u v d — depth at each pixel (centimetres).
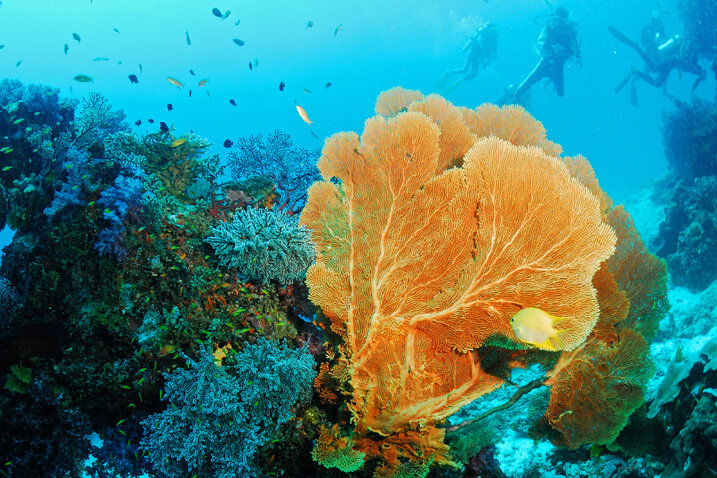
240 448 358
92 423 433
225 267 423
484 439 449
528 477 539
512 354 387
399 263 368
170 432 351
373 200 393
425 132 379
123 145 502
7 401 422
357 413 364
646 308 470
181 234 433
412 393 365
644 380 396
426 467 353
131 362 401
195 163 508
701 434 390
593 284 412
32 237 491
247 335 418
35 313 442
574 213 315
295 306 462
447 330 357
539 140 510
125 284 412
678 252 1169
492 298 339
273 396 373
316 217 436
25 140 683
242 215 429
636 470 470
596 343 408
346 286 382
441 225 360
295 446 396
